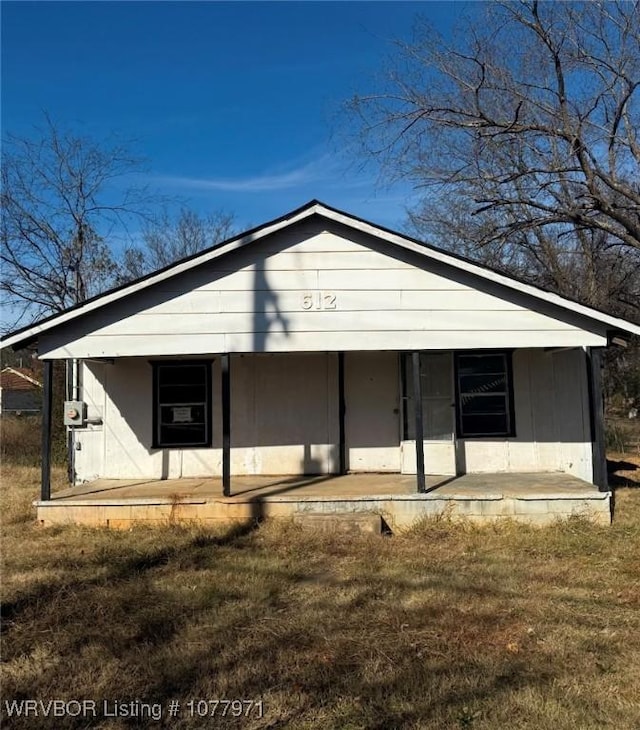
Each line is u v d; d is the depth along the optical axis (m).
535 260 20.69
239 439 10.86
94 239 22.91
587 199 17.52
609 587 5.95
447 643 4.64
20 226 21.72
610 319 8.41
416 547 7.44
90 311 8.55
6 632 4.91
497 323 8.64
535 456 10.59
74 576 6.34
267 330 8.65
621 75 15.49
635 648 4.57
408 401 10.61
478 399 10.70
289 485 9.55
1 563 6.85
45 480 8.73
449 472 10.30
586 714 3.65
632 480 12.18
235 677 4.13
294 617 5.19
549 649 4.54
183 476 10.80
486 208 17.09
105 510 8.59
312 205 8.59
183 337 8.64
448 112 16.56
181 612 5.30
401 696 3.88
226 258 8.71
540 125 15.98
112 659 4.42
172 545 7.55
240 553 7.20
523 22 15.75
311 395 10.91
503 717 3.63
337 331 8.66
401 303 8.67
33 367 25.53
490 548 7.36
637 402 30.02
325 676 4.13
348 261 8.72
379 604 5.50
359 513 8.38
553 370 10.67
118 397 10.91
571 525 8.20
